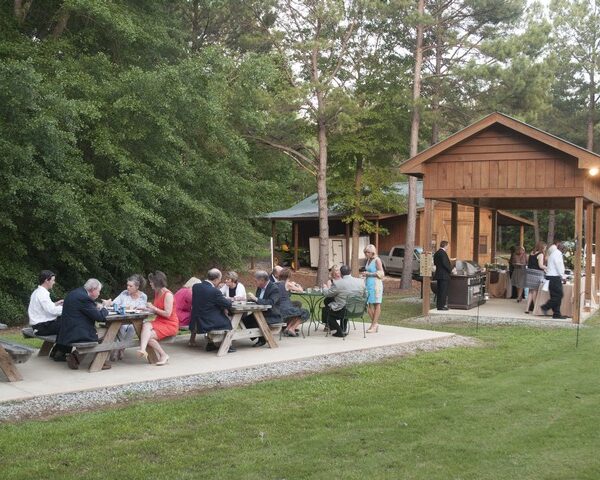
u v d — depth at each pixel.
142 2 19.00
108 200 15.45
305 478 4.68
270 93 21.84
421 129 26.20
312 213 30.56
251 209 22.92
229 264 22.00
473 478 4.69
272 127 23.80
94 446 5.37
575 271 13.80
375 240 28.36
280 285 11.09
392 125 24.72
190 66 16.14
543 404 6.82
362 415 6.38
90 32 16.98
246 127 22.84
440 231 30.22
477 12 23.42
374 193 25.92
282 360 9.01
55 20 17.55
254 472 4.79
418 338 11.09
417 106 22.50
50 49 15.77
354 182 26.67
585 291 16.78
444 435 5.72
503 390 7.46
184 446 5.39
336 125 24.08
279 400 6.93
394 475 4.73
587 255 16.81
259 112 19.88
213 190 20.14
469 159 14.83
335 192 27.17
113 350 8.53
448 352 10.13
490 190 14.61
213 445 5.42
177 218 19.19
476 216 19.52
